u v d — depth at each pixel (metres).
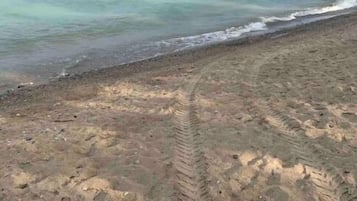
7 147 6.46
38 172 5.80
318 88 8.81
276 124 7.22
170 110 7.91
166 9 19.14
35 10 18.05
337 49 12.05
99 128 7.12
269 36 15.65
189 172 5.85
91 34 15.38
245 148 6.45
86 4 19.42
